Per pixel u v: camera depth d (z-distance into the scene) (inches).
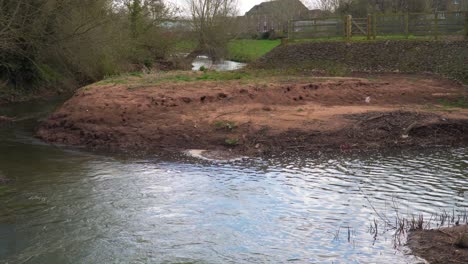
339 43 1123.9
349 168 450.6
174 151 514.9
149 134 552.1
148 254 284.4
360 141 530.3
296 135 536.4
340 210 346.9
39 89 990.4
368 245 289.4
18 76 954.1
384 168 449.4
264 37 2598.4
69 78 1069.1
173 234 310.3
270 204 360.2
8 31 818.2
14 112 779.4
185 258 279.1
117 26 1117.1
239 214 341.4
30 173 442.0
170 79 761.6
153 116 589.0
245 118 575.2
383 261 268.5
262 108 617.9
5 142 569.3
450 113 607.5
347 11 1839.3
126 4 1344.7
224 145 525.7
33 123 685.9
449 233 287.7
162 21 1477.6
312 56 1107.3
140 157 497.0
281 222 327.3
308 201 365.7
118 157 498.0
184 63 1496.1
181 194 382.9
